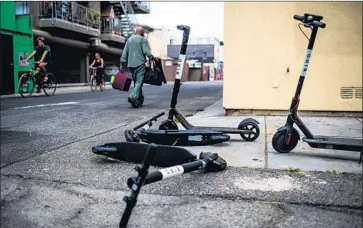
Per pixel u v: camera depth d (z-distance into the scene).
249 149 3.83
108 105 8.88
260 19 6.18
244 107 6.39
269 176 2.87
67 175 2.94
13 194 2.57
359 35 5.93
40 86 12.48
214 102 9.74
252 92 6.34
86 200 2.46
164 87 20.61
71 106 8.71
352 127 5.09
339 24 5.96
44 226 2.12
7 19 14.68
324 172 2.97
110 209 2.32
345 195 2.45
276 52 6.20
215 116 6.35
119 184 2.71
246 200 2.40
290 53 6.15
